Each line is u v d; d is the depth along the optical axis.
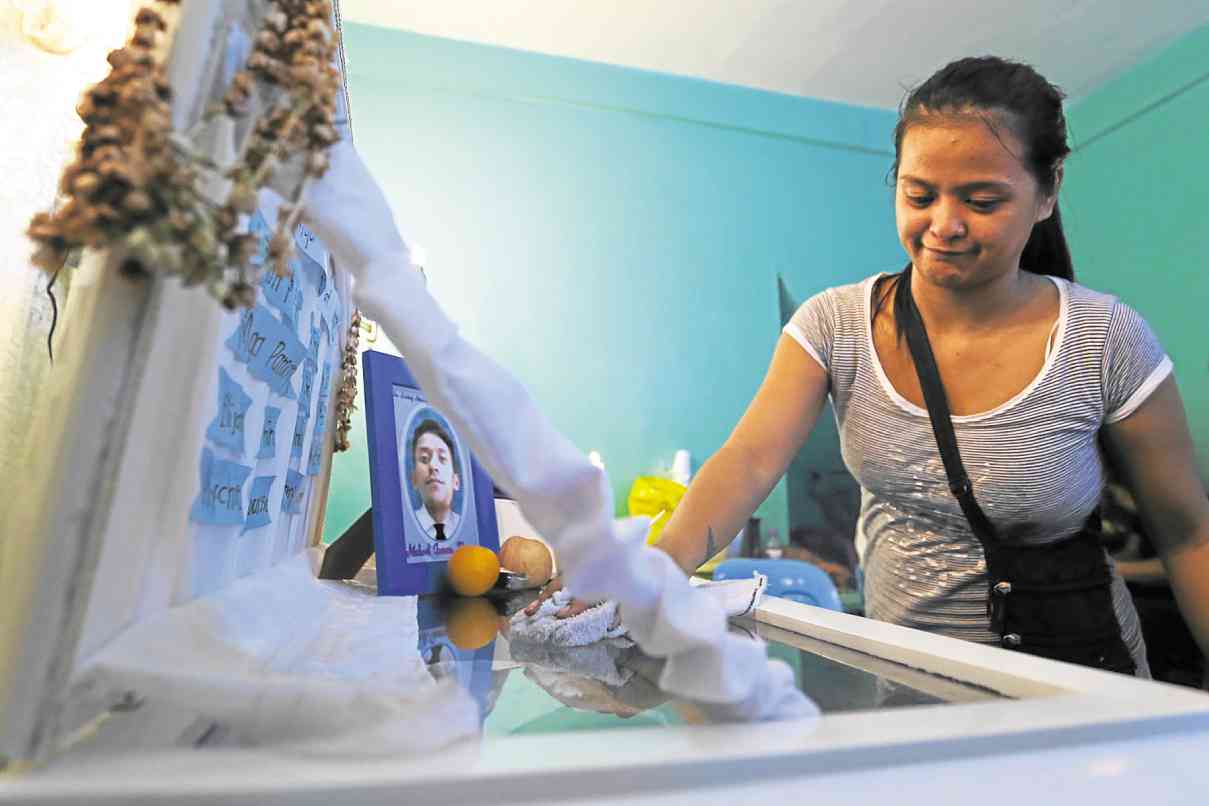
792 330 1.02
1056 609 0.90
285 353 0.60
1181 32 2.84
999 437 0.90
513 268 2.74
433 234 2.68
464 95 2.77
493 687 0.49
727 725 0.32
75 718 0.31
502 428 0.35
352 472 2.42
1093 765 0.31
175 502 0.36
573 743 0.29
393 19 2.69
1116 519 1.39
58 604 0.28
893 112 3.24
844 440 1.04
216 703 0.31
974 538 0.95
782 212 3.07
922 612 0.98
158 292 0.31
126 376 0.30
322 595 0.82
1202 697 0.37
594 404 2.76
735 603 0.79
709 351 2.90
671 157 2.97
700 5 2.62
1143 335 0.89
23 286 0.55
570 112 2.88
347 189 0.39
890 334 0.97
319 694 0.31
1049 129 0.81
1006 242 0.82
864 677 0.49
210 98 0.34
